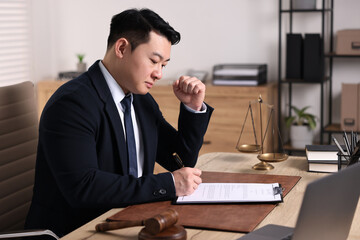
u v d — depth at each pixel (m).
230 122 3.73
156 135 1.94
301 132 3.79
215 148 3.79
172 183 1.58
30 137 2.02
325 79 3.76
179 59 4.26
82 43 4.50
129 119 1.82
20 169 1.96
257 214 1.44
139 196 1.54
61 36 4.52
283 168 1.99
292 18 3.96
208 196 1.58
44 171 1.74
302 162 2.09
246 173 1.90
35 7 4.38
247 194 1.59
